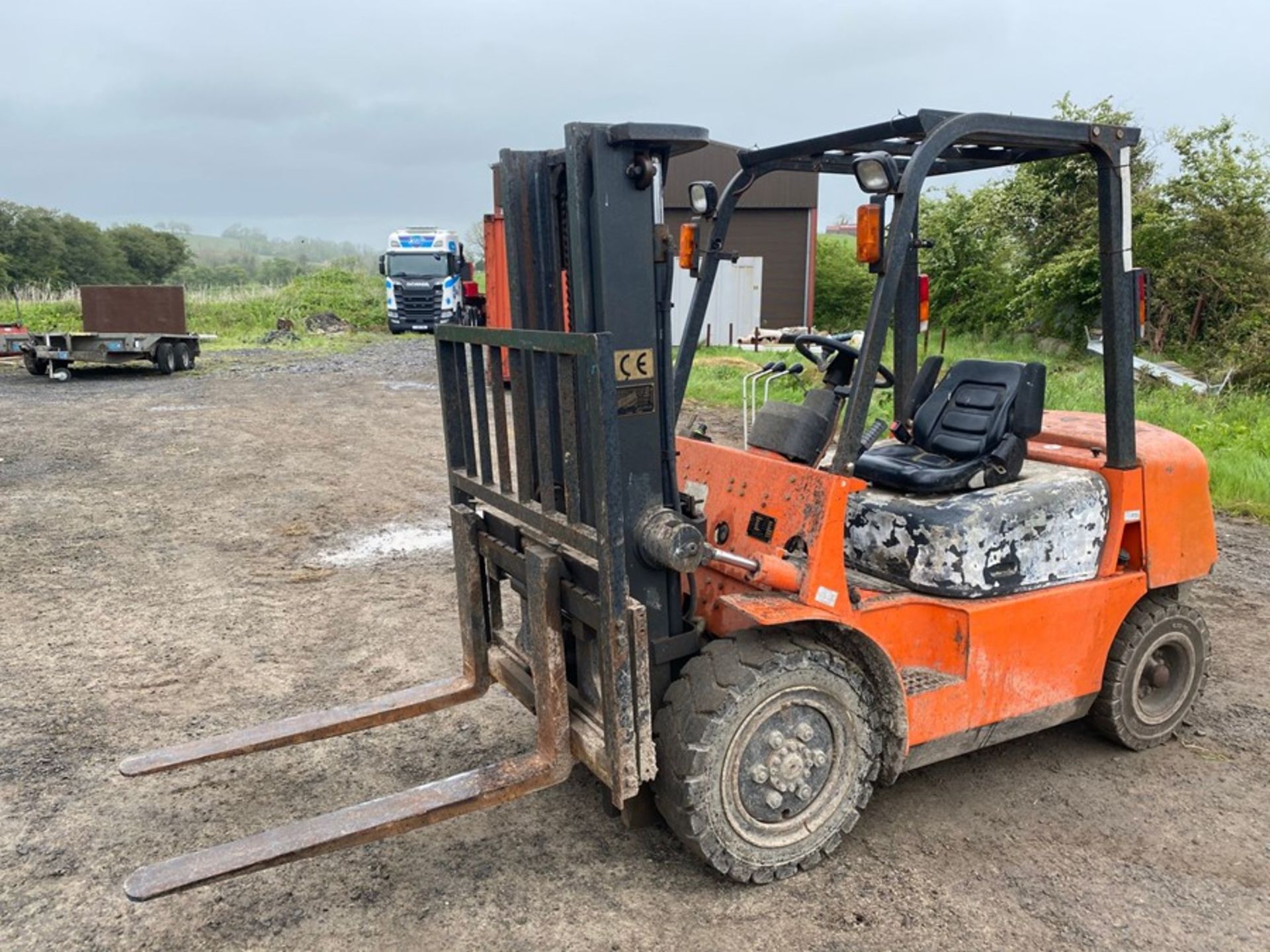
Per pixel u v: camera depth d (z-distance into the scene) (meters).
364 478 9.20
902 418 4.38
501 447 3.31
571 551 3.13
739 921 2.92
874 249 2.93
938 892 3.06
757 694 2.94
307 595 5.94
